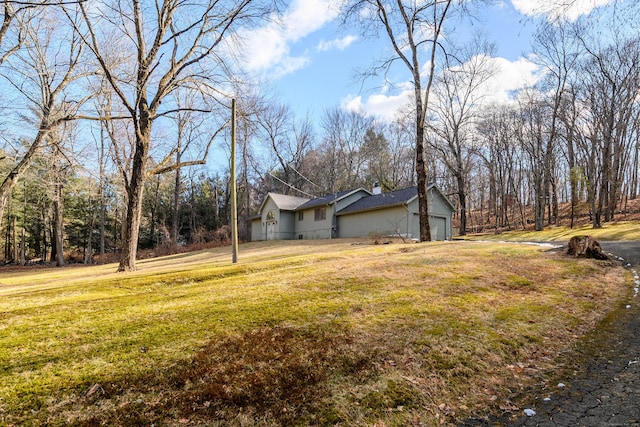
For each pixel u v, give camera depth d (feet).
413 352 12.59
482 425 9.14
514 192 120.57
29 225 119.24
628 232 62.69
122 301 17.70
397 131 131.75
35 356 11.23
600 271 28.07
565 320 17.30
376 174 128.98
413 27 49.11
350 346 12.76
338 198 82.64
